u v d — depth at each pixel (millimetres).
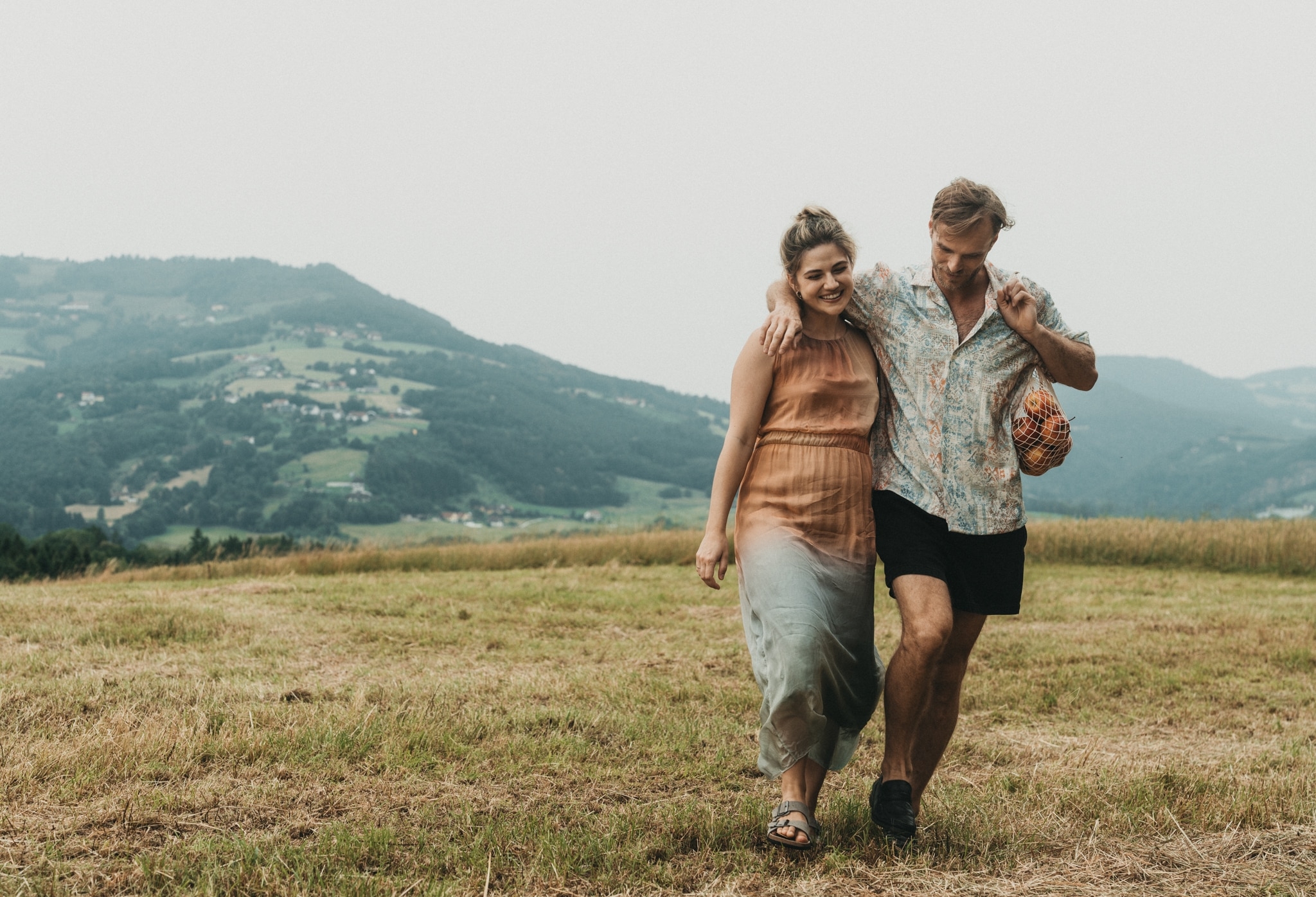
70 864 2572
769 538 2891
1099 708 5352
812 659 2744
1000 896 2570
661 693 5234
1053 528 16375
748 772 3867
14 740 3689
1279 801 3363
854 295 3008
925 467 2928
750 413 2963
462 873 2654
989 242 2818
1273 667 6480
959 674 3105
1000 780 3797
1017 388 2977
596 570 13516
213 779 3354
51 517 144625
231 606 8242
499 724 4344
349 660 6090
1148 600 10023
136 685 4754
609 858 2752
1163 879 2688
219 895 2449
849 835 3033
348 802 3230
